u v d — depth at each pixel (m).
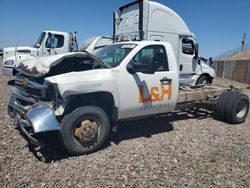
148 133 5.28
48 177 3.39
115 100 4.41
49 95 4.03
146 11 9.45
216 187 3.36
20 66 4.69
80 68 4.58
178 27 10.44
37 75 4.10
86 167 3.71
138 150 4.38
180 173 3.66
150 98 4.83
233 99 6.27
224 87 7.43
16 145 4.23
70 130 3.93
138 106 4.70
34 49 11.98
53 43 12.42
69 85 3.88
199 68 11.48
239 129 5.98
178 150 4.46
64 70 4.43
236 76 22.70
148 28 9.62
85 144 4.11
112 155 4.14
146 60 4.71
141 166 3.81
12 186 3.14
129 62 4.61
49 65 4.07
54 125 3.75
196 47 11.17
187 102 6.16
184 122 6.26
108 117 4.61
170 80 5.10
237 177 3.64
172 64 5.22
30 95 4.38
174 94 5.20
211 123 6.32
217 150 4.57
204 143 4.88
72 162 3.84
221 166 3.94
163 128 5.67
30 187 3.15
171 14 10.16
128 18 10.26
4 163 3.66
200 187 3.34
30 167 3.62
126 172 3.62
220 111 6.43
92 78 4.13
